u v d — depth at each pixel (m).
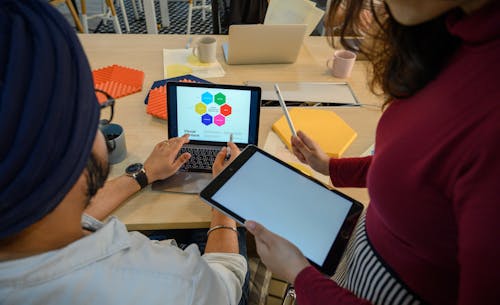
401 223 0.52
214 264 0.72
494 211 0.34
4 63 0.27
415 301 0.57
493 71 0.37
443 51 0.47
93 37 1.58
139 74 1.35
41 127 0.28
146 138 1.08
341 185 0.90
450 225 0.46
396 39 0.54
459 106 0.40
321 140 1.09
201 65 1.44
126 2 4.01
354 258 0.69
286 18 1.64
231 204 0.78
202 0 3.66
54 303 0.38
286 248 0.65
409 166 0.46
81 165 0.33
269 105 1.25
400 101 0.54
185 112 1.00
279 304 1.17
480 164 0.36
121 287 0.42
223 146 1.02
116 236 0.44
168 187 0.92
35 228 0.36
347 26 0.72
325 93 1.33
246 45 1.39
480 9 0.38
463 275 0.38
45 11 0.30
